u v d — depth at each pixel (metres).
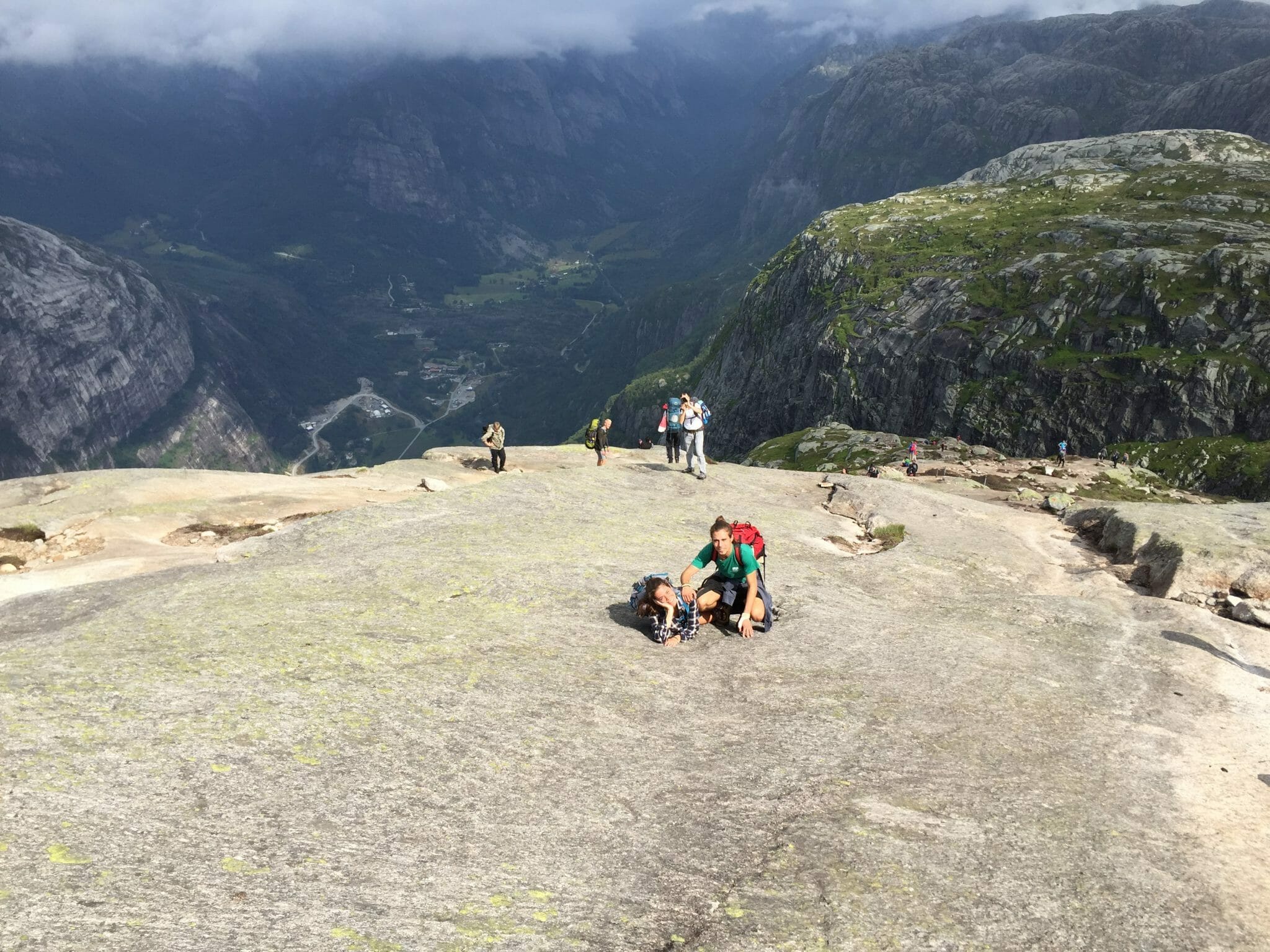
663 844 5.85
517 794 6.33
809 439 141.75
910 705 8.91
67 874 4.46
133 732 6.29
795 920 5.04
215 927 4.25
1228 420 181.12
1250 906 5.63
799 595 13.34
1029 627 13.00
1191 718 9.43
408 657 8.81
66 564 16.05
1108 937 5.16
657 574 10.71
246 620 9.57
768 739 7.80
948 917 5.21
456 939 4.47
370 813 5.73
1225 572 15.72
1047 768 7.65
